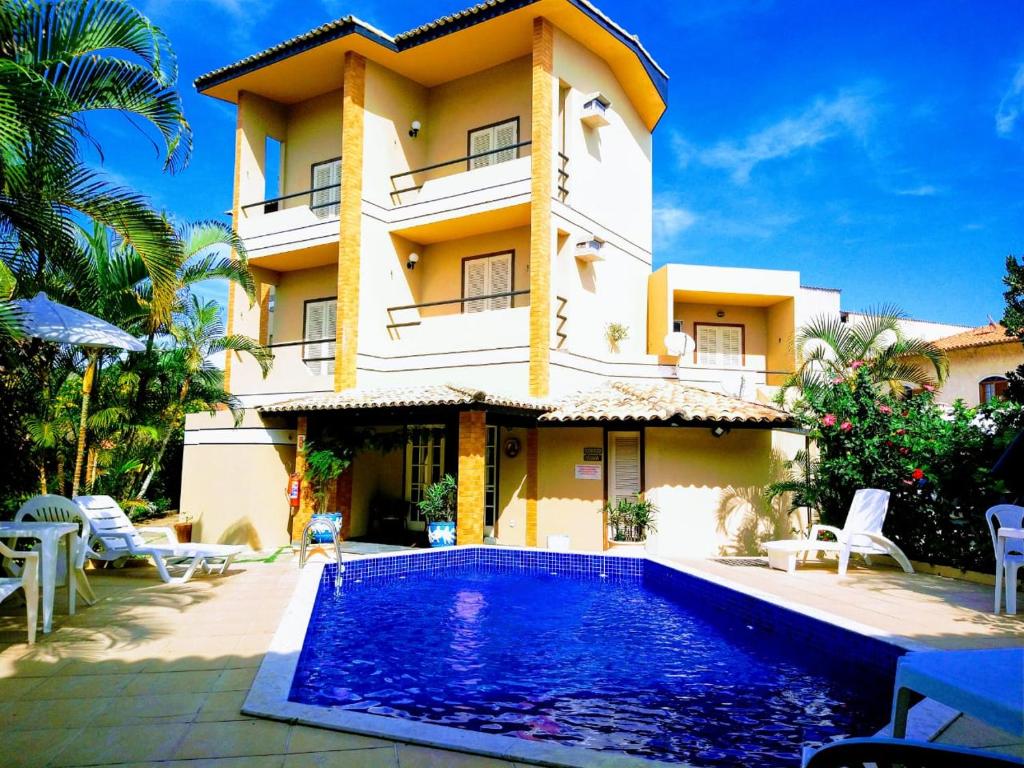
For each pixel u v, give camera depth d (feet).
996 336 76.48
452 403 40.65
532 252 47.80
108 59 23.06
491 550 41.45
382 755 12.92
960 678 9.55
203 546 33.65
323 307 60.80
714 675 21.35
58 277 31.96
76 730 14.01
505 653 23.79
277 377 54.44
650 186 65.36
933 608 26.53
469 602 32.50
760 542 44.86
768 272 63.52
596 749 15.64
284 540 48.16
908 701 10.37
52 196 22.03
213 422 48.91
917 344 49.98
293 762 12.57
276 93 61.67
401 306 53.21
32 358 30.12
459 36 52.08
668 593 35.04
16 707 15.35
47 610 21.91
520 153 54.60
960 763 7.67
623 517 44.32
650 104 62.59
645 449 44.50
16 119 18.51
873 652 20.95
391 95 56.49
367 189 53.52
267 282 62.34
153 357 50.03
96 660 19.07
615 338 56.34
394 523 52.42
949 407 54.75
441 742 13.37
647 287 63.67
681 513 44.14
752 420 42.06
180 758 12.68
